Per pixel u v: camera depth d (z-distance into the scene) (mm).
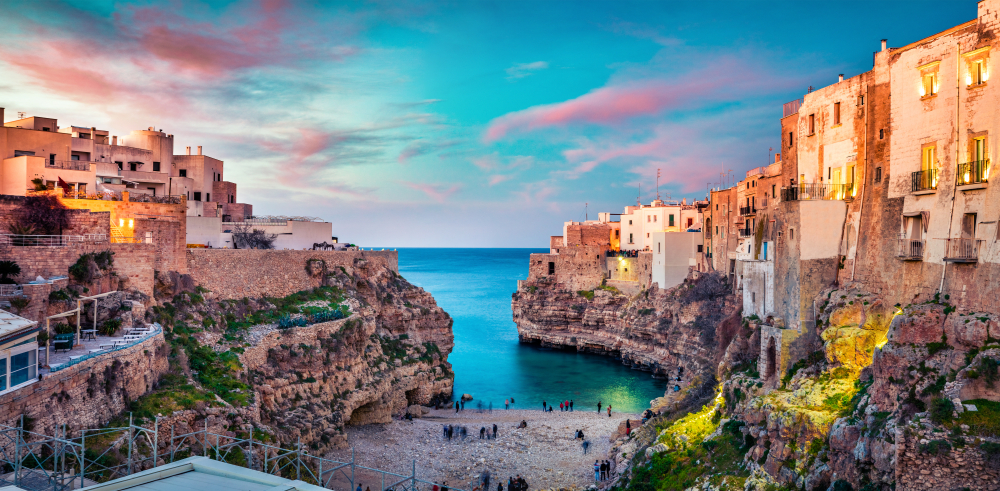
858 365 38250
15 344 27703
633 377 94375
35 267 39219
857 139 43500
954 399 29375
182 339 46406
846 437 32188
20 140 60875
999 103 32688
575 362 106562
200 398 38875
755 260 49750
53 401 29391
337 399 56875
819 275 43344
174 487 20953
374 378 63781
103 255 43281
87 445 30359
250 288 61250
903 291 37875
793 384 40438
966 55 34781
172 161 83500
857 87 43625
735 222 79188
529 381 92000
